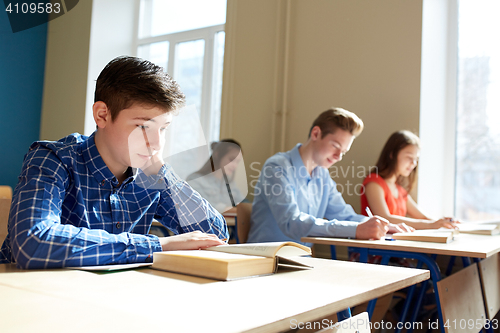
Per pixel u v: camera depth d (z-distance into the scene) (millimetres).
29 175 780
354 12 2475
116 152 848
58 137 3678
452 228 1756
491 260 1671
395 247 1209
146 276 637
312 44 2605
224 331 368
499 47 2400
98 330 362
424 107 2299
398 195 2219
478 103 2445
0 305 440
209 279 622
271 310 447
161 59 3680
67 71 3676
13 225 708
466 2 2498
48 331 357
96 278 610
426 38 2305
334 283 612
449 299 1181
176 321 396
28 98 3711
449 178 2496
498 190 2369
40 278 597
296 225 1542
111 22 3684
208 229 1005
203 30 3477
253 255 707
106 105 826
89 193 906
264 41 2799
